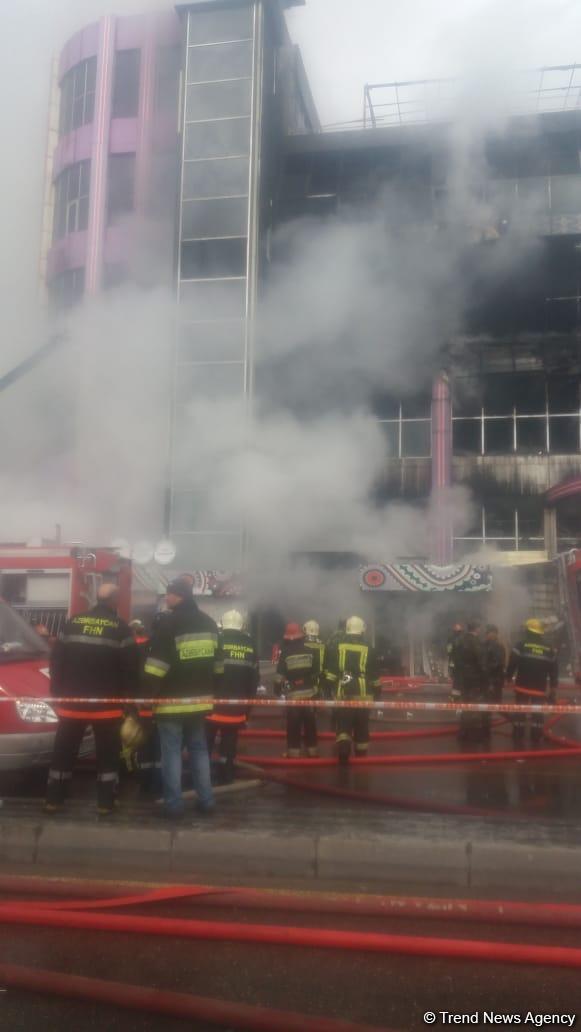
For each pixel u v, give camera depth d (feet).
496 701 39.55
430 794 23.86
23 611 39.47
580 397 85.71
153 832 16.38
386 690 60.64
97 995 10.71
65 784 18.35
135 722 21.43
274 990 11.16
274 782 24.59
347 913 13.75
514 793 24.11
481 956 11.82
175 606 18.97
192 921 12.94
